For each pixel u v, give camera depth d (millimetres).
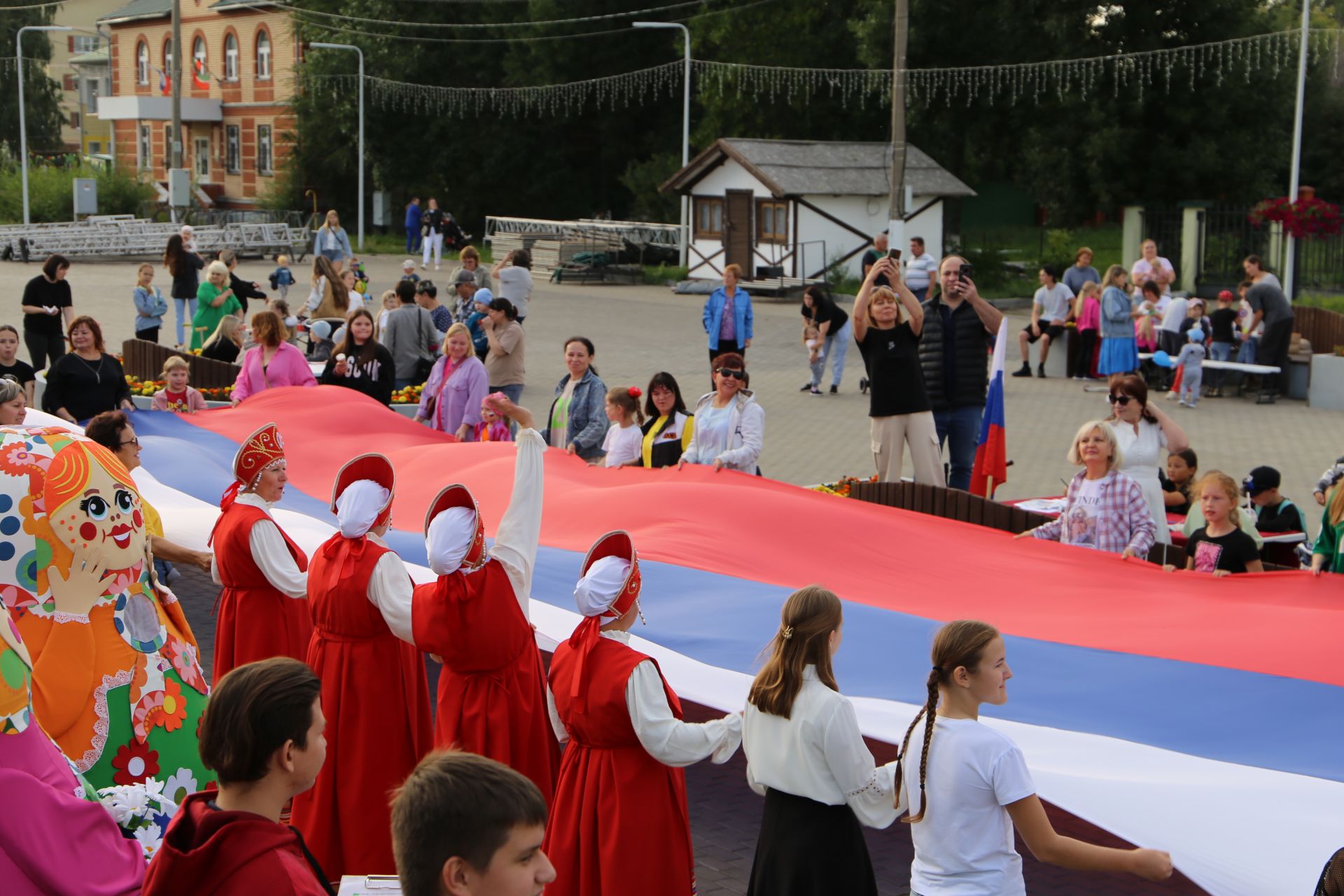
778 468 15344
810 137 47094
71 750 5164
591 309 31375
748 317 18844
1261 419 18953
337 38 53906
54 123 70000
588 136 55469
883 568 8234
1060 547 8516
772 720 4652
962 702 4270
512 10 54188
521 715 5438
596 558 4973
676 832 4918
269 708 3297
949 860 4184
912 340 11469
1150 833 4484
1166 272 23688
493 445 10570
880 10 40531
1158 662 6438
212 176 60844
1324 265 32375
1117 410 9086
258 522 6234
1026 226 46125
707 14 46688
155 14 61312
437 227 41375
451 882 2707
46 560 5160
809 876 4574
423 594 5391
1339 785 4914
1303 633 6629
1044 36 40188
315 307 19656
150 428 11883
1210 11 38812
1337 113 44562
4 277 34844
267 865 3141
